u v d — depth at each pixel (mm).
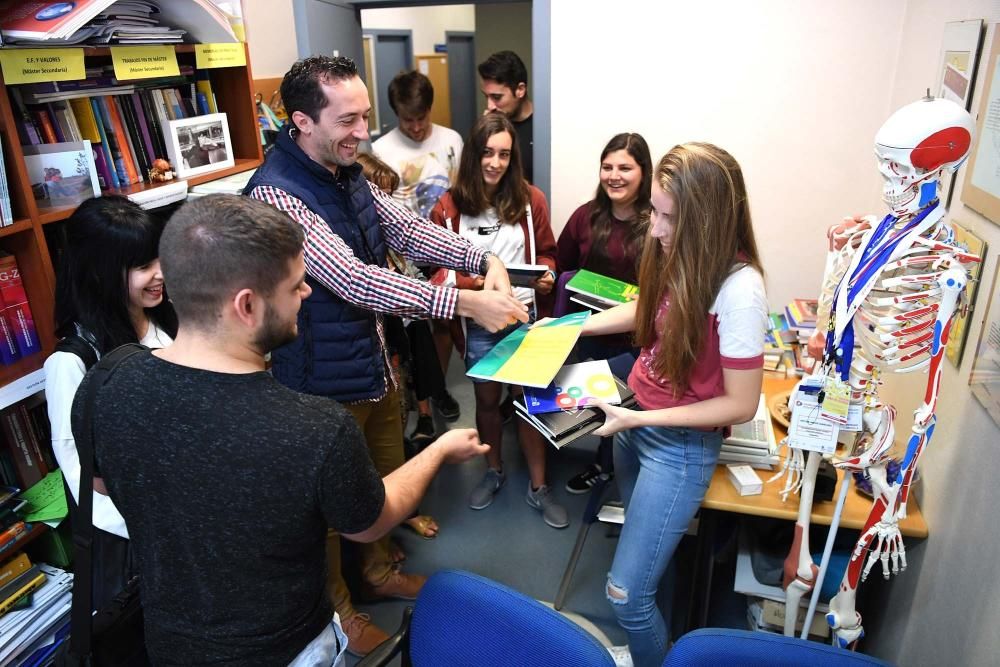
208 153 2182
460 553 2432
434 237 1969
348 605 2035
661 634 1733
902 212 1235
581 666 1056
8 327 1604
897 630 1689
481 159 2387
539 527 2566
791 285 2799
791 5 2453
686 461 1577
